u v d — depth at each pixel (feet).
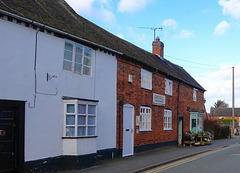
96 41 37.29
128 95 44.50
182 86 70.18
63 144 30.63
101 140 37.50
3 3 26.76
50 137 29.22
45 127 28.71
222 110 249.14
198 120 82.79
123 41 56.03
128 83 44.65
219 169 31.81
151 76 53.01
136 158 40.52
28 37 27.37
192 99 77.82
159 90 56.08
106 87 39.04
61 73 31.07
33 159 27.22
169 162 37.96
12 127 25.95
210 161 38.63
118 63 42.24
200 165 35.06
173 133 63.00
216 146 64.49
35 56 28.02
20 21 26.61
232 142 80.94
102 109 37.93
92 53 36.65
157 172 30.37
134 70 46.65
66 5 44.21
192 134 66.33
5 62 25.00
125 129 43.57
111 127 39.78
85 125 32.32
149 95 51.65
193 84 77.82
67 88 31.81
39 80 28.32
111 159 38.78
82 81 34.32
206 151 53.31
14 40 25.94
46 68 29.19
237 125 164.55
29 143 26.89
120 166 32.96
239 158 41.57
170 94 62.03
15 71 25.88
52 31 29.99
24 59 26.84
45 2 37.24
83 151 31.22
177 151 51.49
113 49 39.88
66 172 29.12
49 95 29.37
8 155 25.52
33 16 28.73
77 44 33.94
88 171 29.63
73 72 32.96
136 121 46.68
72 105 31.04
